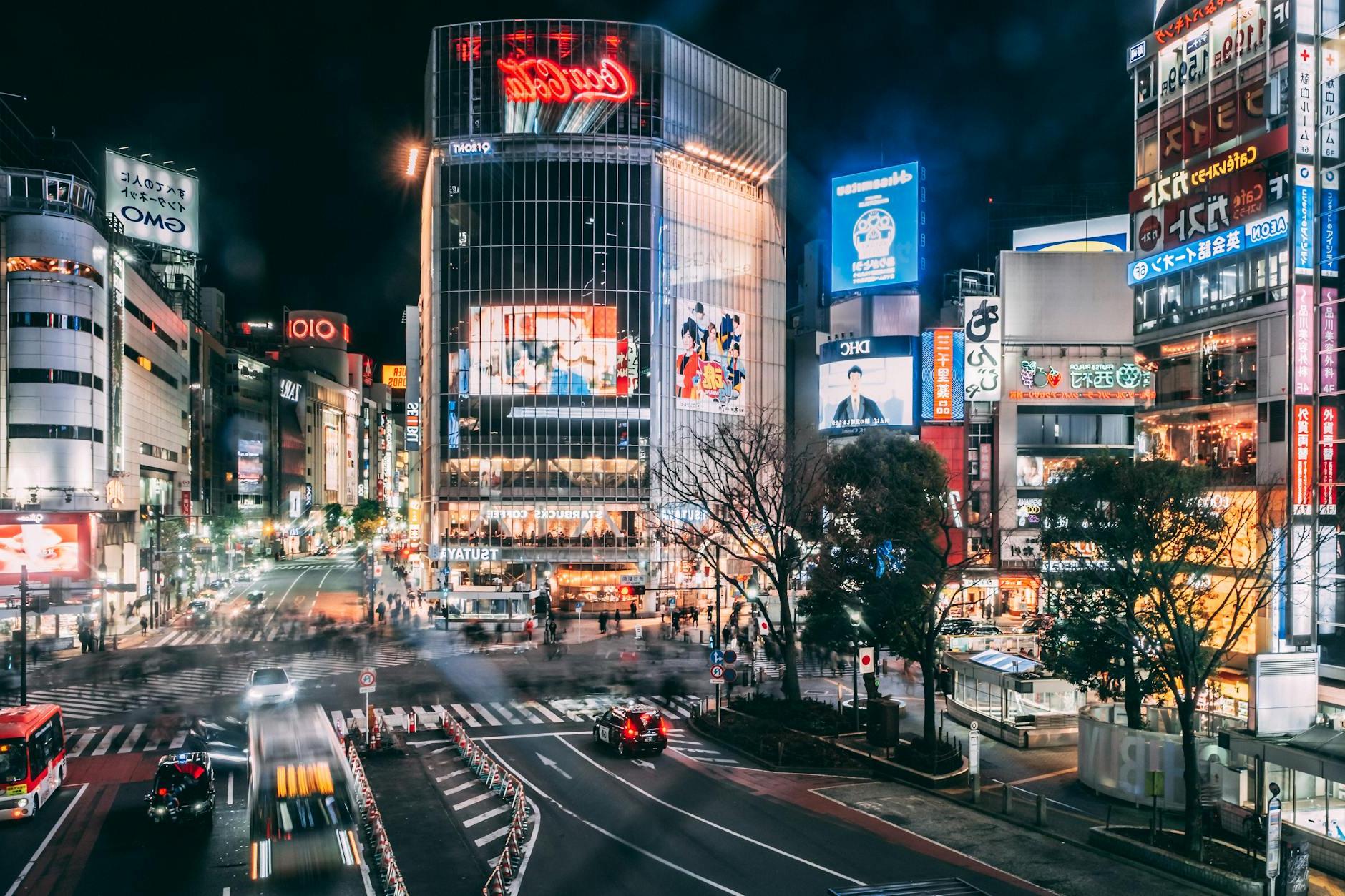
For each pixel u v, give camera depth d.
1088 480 31.30
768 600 71.31
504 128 85.50
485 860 22.95
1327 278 33.50
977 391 72.69
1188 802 23.25
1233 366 36.66
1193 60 39.59
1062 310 73.12
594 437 85.44
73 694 44.62
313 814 23.92
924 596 38.91
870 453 41.91
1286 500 32.62
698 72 91.19
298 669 51.44
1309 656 26.33
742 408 93.69
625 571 84.62
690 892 20.95
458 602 68.81
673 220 88.81
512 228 85.62
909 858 23.30
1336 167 33.66
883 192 82.94
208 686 46.50
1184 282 39.97
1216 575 35.44
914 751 32.19
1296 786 24.28
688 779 30.38
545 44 85.88
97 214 71.81
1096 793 29.62
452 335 85.50
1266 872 20.44
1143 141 42.69
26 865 22.80
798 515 46.47
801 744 33.44
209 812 25.81
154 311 88.62
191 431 110.75
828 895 20.73
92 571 60.97
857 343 79.25
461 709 41.28
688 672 50.88
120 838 24.80
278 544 153.62
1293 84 34.06
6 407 64.88
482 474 84.88
